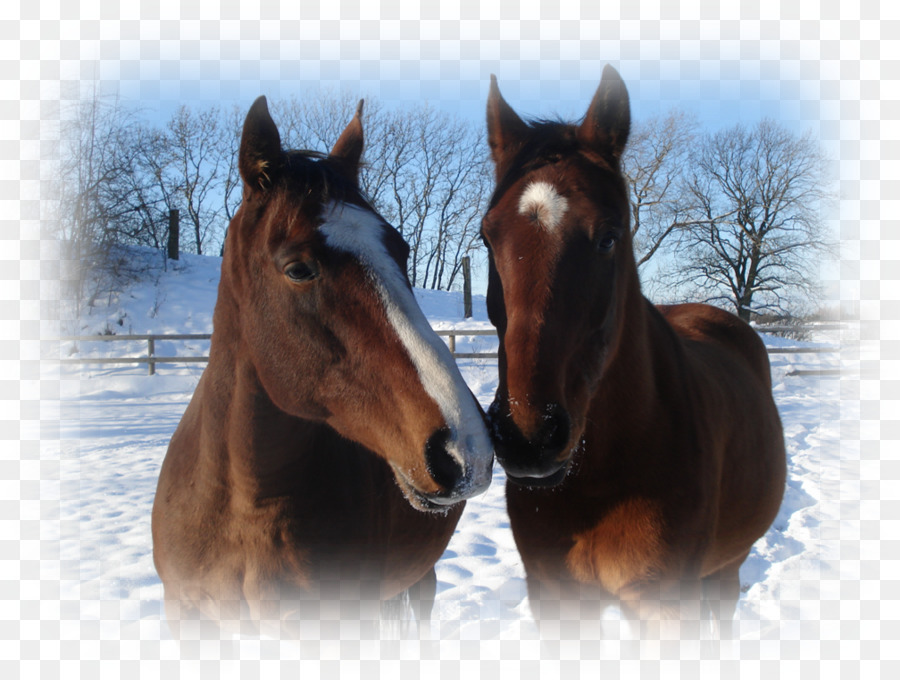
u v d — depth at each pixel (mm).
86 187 15891
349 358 1841
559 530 2449
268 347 1975
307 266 1835
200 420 2359
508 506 2682
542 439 1912
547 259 1985
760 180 19156
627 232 2246
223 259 2236
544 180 2068
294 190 1900
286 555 2201
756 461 2979
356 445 2531
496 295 2350
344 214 1877
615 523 2352
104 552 4398
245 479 2133
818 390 12023
